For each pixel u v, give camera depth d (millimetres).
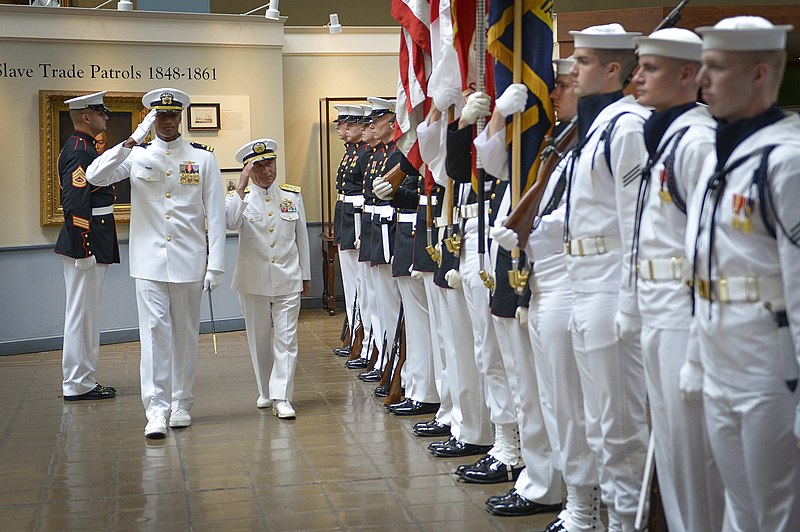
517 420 4566
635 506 3523
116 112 9484
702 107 3121
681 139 2988
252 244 6441
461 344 5305
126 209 9570
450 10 4680
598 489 3928
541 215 3881
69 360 7215
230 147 9961
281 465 5391
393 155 6672
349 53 11180
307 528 4379
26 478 5289
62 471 5406
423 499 4727
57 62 9234
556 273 3869
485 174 4570
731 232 2689
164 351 6184
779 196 2566
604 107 3520
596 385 3525
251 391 7348
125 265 9633
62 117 9266
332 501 4746
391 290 7344
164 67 9648
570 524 3955
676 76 3080
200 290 6422
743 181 2656
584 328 3512
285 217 6473
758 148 2637
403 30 5293
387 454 5535
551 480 4406
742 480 2789
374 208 7477
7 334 9156
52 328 9320
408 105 5301
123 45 9477
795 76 7488
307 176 11273
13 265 9156
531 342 4035
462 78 4586
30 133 9156
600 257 3471
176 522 4523
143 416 6699
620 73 3525
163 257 6137
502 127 4109
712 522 3127
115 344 9586
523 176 4039
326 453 5602
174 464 5480
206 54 9805
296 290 6516
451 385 5551
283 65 11062
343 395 7141
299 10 12703
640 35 3490
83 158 7180
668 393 3043
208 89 9844
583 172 3473
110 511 4707
